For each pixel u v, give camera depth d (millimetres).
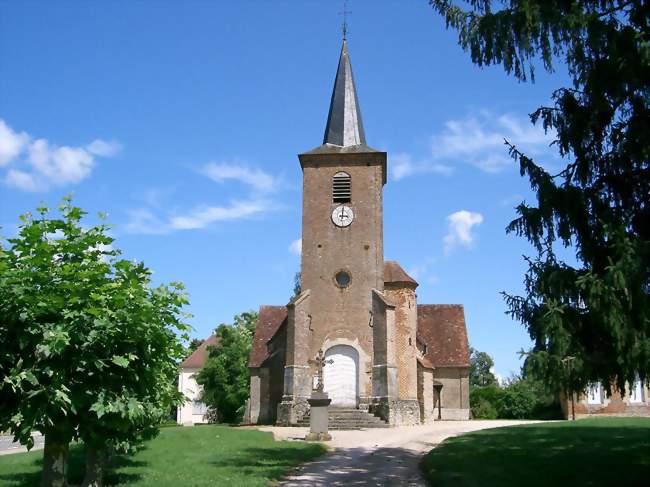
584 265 10797
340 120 35000
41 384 8203
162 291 10125
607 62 10508
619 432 19359
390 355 30578
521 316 11250
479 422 33188
